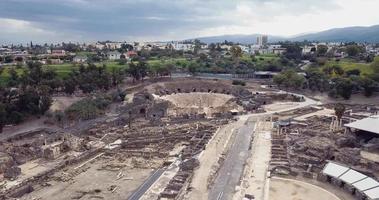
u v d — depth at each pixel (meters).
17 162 144.88
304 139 161.88
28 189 122.44
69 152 157.88
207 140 164.62
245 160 139.12
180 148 162.62
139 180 130.12
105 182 129.50
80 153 156.25
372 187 108.50
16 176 130.50
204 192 112.81
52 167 140.00
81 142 168.38
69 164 146.62
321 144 149.88
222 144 158.75
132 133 184.88
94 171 140.38
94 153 159.38
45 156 150.38
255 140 164.75
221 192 112.62
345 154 137.88
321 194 111.69
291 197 109.50
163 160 147.88
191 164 132.38
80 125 194.75
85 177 134.50
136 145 169.75
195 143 164.12
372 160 136.75
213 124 195.38
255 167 132.00
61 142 162.88
